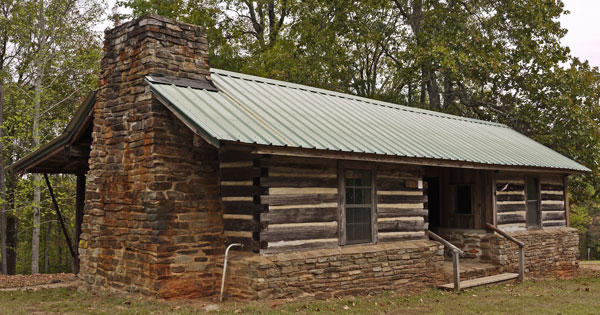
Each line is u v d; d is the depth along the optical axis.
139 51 9.84
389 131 12.65
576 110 21.67
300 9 28.31
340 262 10.26
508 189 15.42
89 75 23.38
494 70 24.05
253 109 10.30
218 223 9.95
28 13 22.83
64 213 26.59
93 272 10.51
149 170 9.25
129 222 9.65
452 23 26.61
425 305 9.79
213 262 9.78
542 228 16.59
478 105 26.73
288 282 9.41
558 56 24.56
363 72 34.88
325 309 8.81
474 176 15.19
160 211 9.13
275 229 9.46
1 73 22.92
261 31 32.84
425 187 12.61
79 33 23.05
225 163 10.02
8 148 24.16
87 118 11.23
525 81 24.09
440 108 29.06
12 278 14.77
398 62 28.41
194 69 10.45
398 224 11.83
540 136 22.59
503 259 14.57
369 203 11.30
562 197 17.83
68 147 11.62
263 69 28.41
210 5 30.28
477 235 14.98
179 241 9.32
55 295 10.30
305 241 9.92
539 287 12.80
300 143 9.12
